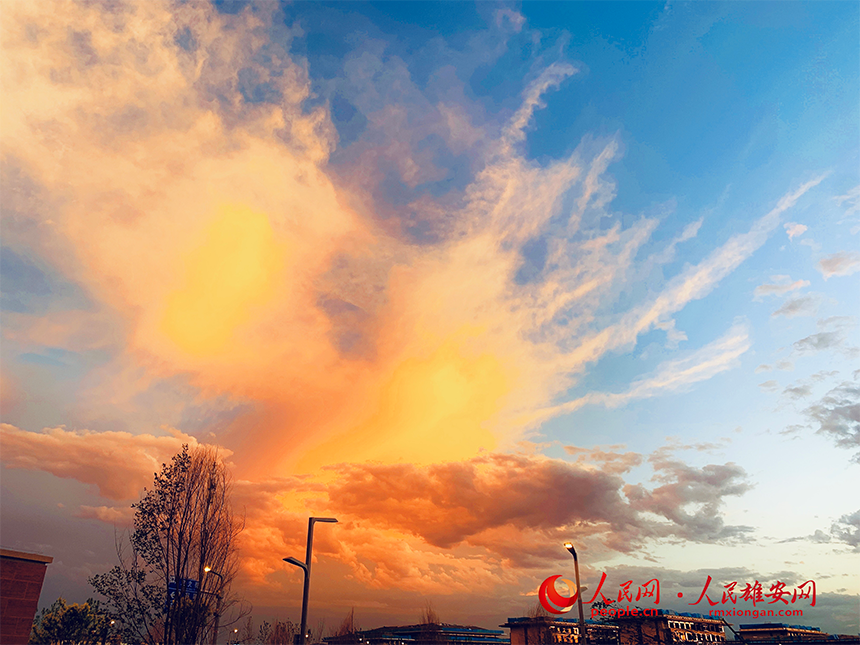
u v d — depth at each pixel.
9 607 18.48
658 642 51.38
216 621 25.72
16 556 18.94
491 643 87.12
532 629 69.94
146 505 25.28
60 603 38.50
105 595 23.50
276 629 79.25
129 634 23.42
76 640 36.03
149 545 24.61
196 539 25.91
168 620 23.89
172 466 26.48
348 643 79.31
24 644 18.62
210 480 27.27
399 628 88.44
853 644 49.47
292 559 28.42
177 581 24.53
